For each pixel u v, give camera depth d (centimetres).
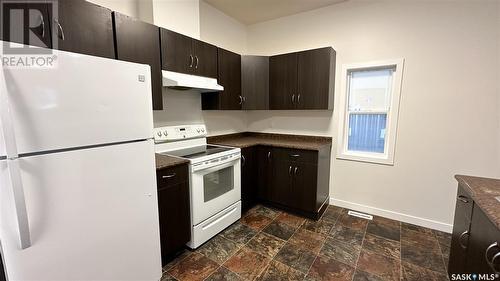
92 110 115
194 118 278
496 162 213
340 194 302
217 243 221
